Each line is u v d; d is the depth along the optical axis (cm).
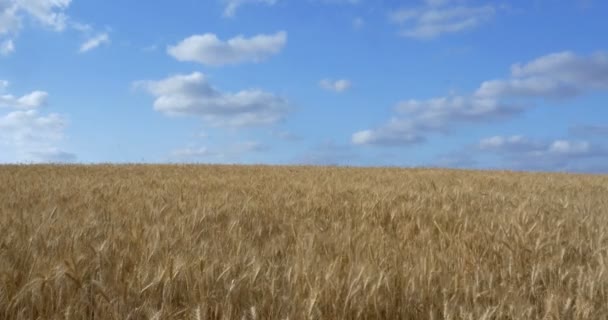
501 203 920
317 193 1015
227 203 821
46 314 330
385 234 601
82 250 473
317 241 535
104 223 630
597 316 348
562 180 1670
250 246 518
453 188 1168
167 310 330
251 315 327
